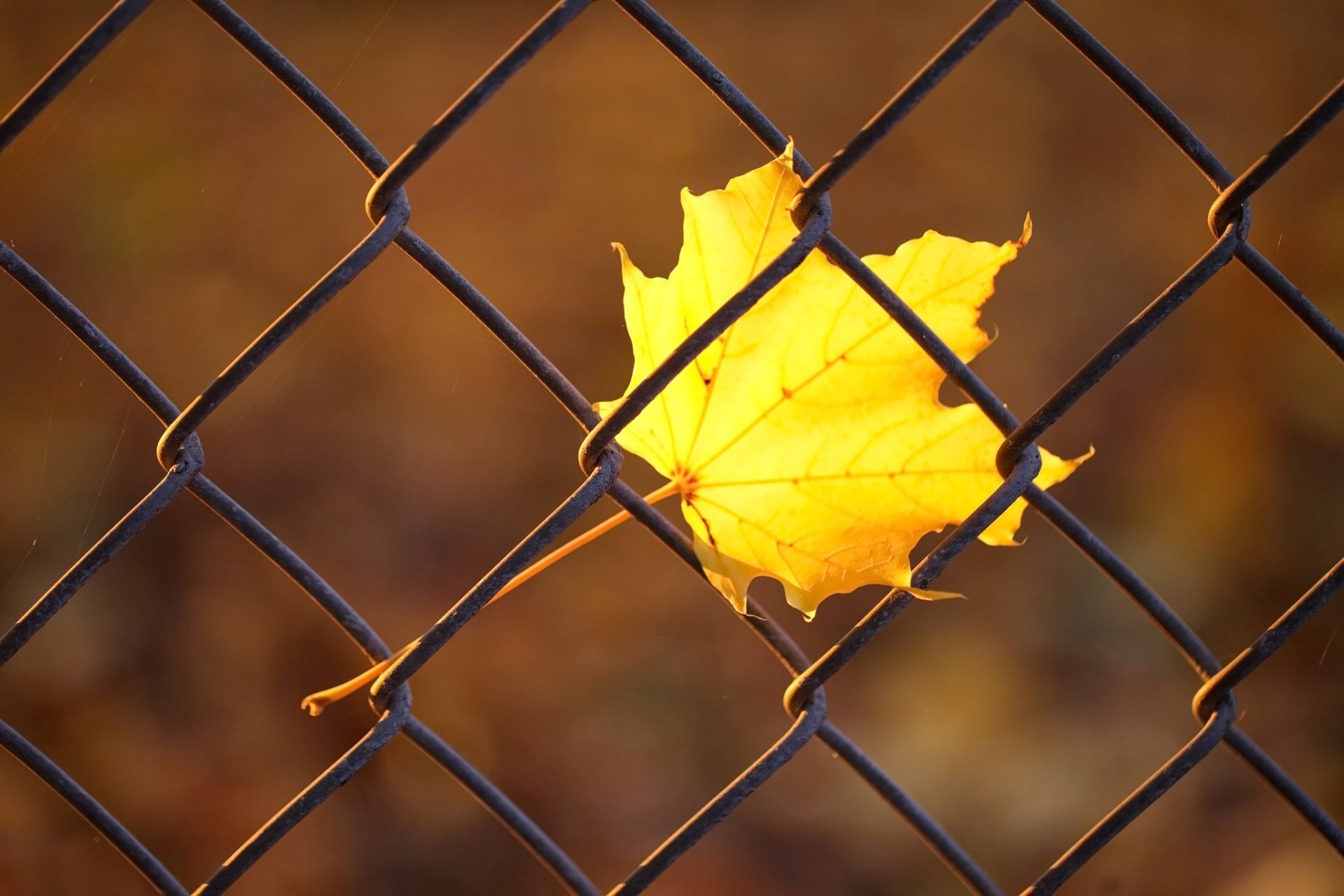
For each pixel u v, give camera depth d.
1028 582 3.84
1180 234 4.95
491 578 0.88
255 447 4.04
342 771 0.93
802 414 0.93
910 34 5.84
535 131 5.42
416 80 5.54
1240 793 3.17
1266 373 4.22
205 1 0.80
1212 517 3.98
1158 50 5.67
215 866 2.93
